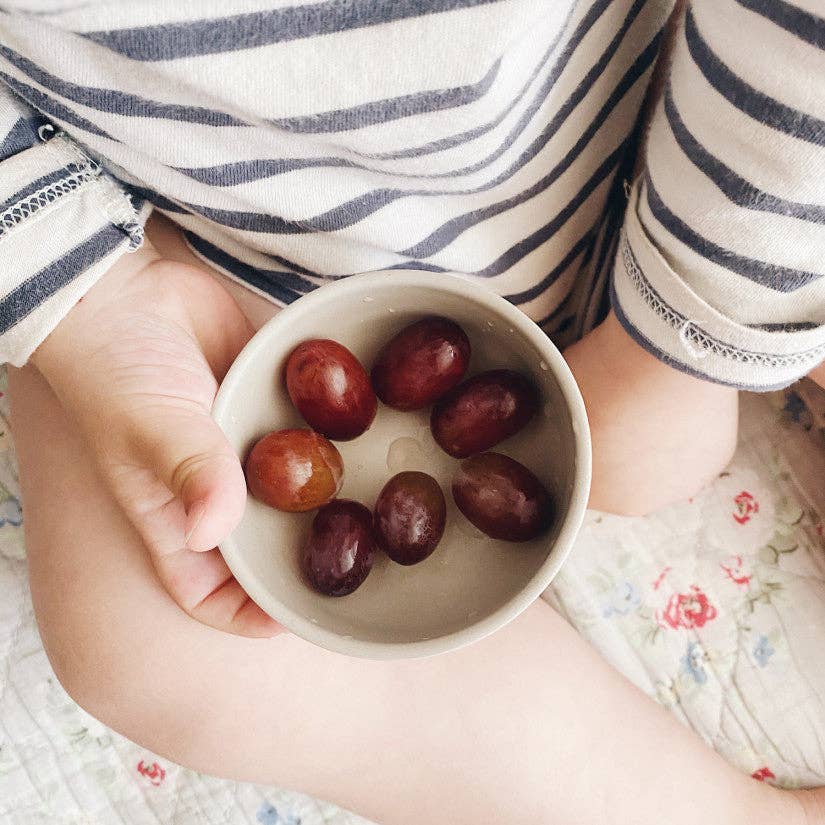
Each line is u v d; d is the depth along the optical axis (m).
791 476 0.52
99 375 0.41
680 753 0.47
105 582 0.44
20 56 0.39
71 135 0.41
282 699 0.44
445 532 0.39
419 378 0.38
